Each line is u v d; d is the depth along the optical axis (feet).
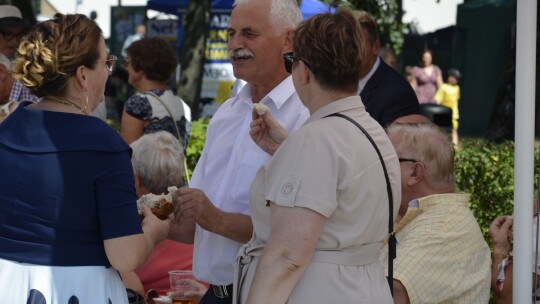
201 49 33.83
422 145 11.46
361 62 9.40
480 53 53.36
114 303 9.81
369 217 9.24
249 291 9.11
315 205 8.82
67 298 9.43
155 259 14.24
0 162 9.49
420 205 11.32
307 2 32.73
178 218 11.11
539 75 35.45
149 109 18.81
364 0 52.01
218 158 11.92
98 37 9.76
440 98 54.34
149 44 19.29
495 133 40.63
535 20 10.71
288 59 9.61
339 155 8.98
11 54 20.38
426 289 10.75
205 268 11.61
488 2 52.85
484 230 21.34
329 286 9.08
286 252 8.82
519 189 10.82
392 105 17.95
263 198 9.51
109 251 9.47
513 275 10.94
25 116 9.57
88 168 9.40
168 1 39.63
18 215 9.41
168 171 13.67
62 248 9.44
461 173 22.20
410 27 62.85
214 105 36.73
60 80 9.59
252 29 11.30
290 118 11.39
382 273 9.66
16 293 9.39
